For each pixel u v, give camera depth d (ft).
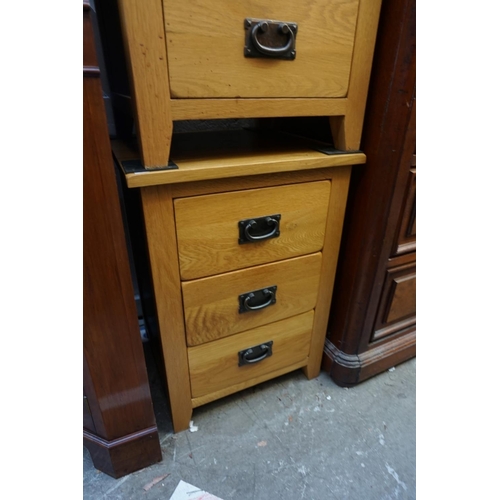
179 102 1.62
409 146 2.15
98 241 1.64
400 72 1.95
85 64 1.31
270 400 2.97
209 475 2.37
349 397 3.02
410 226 2.55
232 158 1.96
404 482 2.35
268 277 2.37
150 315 2.73
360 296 2.71
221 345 2.48
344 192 2.34
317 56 1.82
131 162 1.76
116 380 2.03
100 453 2.26
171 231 1.88
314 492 2.29
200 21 1.51
